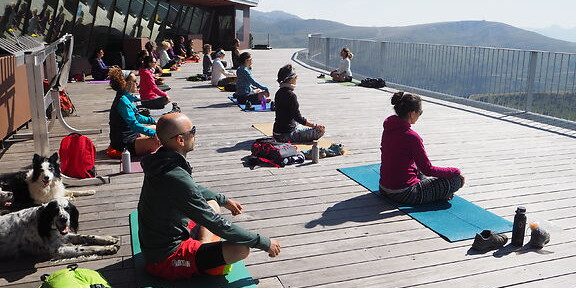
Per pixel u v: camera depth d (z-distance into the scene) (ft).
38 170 15.06
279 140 23.94
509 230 14.03
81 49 59.21
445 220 14.74
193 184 9.99
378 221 14.85
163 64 59.26
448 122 29.89
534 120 30.30
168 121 10.21
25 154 22.44
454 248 13.08
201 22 105.09
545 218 15.11
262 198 16.78
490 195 17.11
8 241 12.09
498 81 34.24
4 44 21.17
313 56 72.18
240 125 28.60
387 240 13.58
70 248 12.45
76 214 12.72
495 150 23.22
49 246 12.16
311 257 12.62
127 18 68.95
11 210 15.19
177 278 10.69
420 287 11.16
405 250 12.99
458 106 35.86
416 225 14.55
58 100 26.27
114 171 19.75
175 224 10.40
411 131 15.57
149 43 48.57
